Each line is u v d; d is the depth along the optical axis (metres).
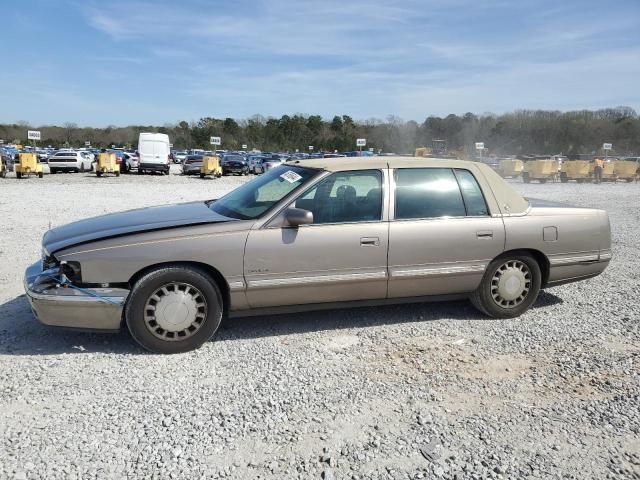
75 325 3.97
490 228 4.77
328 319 4.91
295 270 4.29
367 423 3.10
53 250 3.99
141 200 16.36
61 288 3.90
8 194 17.11
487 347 4.27
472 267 4.74
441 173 4.80
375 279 4.49
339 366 3.88
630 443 2.94
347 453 2.79
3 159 27.94
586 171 32.78
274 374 3.72
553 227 4.99
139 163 35.44
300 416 3.16
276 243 4.22
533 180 34.31
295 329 4.64
